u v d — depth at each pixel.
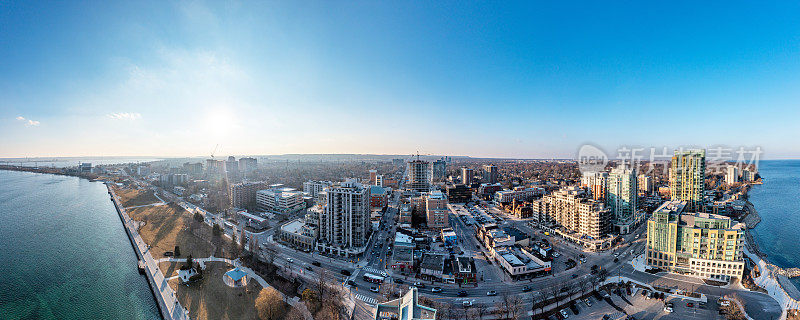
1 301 178.62
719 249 199.75
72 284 197.75
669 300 176.50
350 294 183.62
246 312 158.88
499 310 165.25
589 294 184.50
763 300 174.75
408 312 101.56
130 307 173.38
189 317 154.50
